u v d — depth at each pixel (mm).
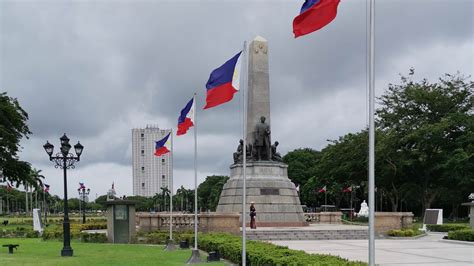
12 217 115125
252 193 37500
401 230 33500
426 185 59562
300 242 28797
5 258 19547
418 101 57281
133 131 161375
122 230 28594
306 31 11047
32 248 24812
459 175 53750
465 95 57281
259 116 39438
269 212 37281
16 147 60062
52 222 67125
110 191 68125
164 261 18391
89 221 61344
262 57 40062
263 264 15070
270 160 38938
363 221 57844
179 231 30594
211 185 133375
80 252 22234
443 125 53000
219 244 20703
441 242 29219
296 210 38344
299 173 94812
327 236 32031
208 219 31375
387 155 57094
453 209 71750
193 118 22438
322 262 13164
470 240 28172
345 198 91688
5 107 58250
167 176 162250
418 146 55812
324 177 68312
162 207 132375
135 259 19047
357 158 61438
